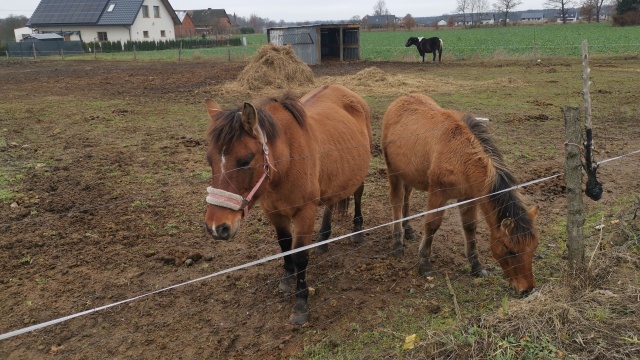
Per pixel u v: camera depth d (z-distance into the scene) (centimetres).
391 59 3031
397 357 338
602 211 578
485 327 346
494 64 2438
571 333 335
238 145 324
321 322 396
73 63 3266
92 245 526
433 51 2714
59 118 1193
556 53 2805
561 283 390
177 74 2336
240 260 497
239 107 347
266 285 451
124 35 5603
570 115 365
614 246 471
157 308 416
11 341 376
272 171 347
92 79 2133
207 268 482
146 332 387
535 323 342
